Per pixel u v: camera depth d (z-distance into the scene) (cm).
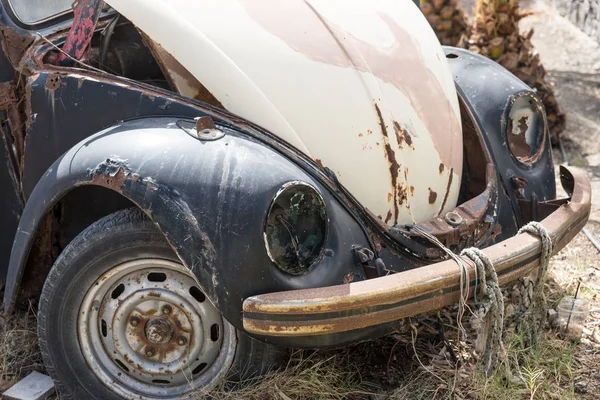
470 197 341
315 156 284
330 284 260
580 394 303
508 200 336
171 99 281
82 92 291
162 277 274
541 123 354
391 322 267
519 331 317
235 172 252
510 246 277
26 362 326
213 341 276
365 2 330
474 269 261
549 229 291
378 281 248
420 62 323
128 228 264
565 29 952
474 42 614
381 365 314
